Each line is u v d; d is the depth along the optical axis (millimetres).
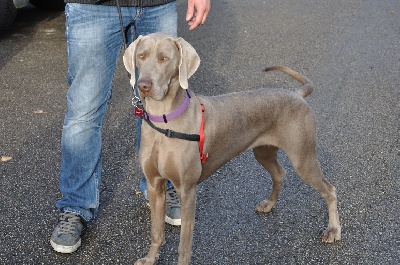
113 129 5098
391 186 4281
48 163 4461
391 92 6199
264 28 8594
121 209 3895
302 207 3996
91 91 3314
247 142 3480
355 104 5836
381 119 5492
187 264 3195
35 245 3496
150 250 3334
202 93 6035
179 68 2908
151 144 3059
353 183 4316
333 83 6414
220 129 3266
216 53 7363
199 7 3352
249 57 7262
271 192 3938
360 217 3885
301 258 3463
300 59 7246
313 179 3637
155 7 3367
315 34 8352
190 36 8062
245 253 3486
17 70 6473
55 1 8664
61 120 5262
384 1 10531
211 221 3795
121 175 4336
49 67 6590
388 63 7141
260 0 10469
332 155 4754
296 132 3529
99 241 3559
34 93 5863
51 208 3867
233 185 4242
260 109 3461
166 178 3141
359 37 8234
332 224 3658
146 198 3898
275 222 3814
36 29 8000
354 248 3566
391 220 3852
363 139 5059
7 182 4164
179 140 3008
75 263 3357
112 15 3242
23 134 4953
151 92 2820
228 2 10258
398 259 3461
